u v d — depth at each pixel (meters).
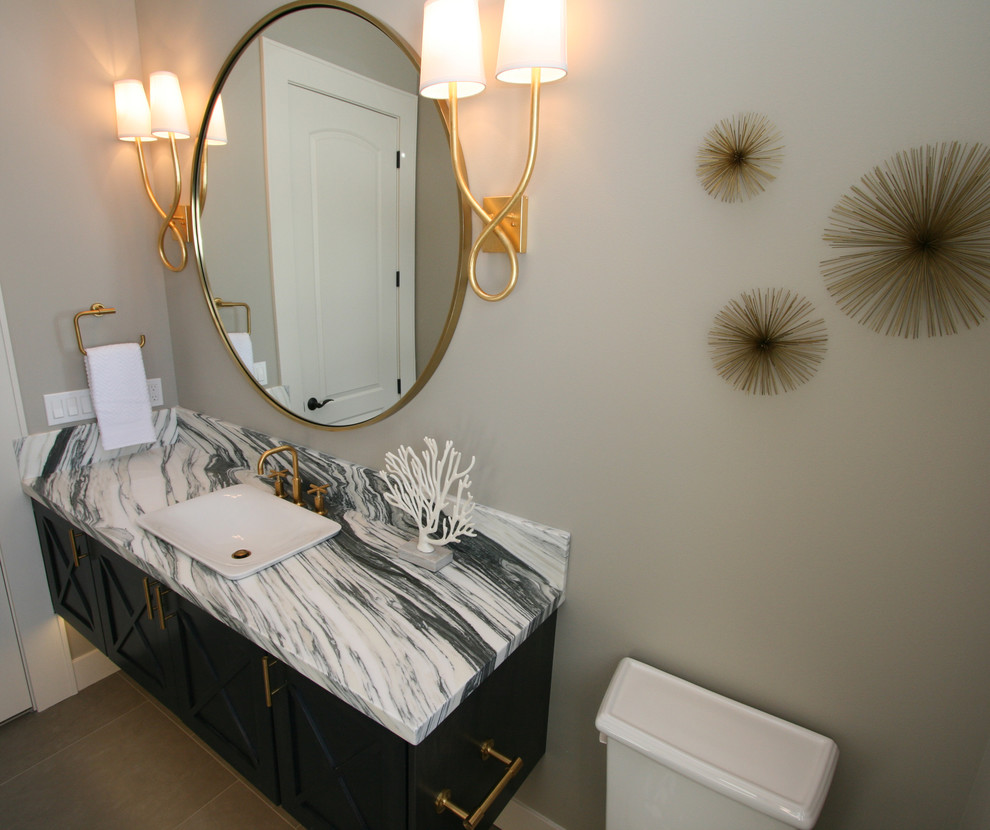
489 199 1.23
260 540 1.61
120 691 2.12
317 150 1.49
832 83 0.89
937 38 0.82
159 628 1.53
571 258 1.19
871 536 1.00
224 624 1.28
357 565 1.40
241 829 1.64
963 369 0.88
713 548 1.15
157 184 1.99
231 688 1.36
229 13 1.61
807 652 1.10
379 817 1.12
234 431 2.00
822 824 1.16
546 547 1.36
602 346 1.19
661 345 1.12
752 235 1.00
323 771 1.20
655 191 1.07
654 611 1.26
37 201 1.76
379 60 1.33
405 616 1.22
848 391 0.97
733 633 1.17
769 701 1.17
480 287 1.31
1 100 1.64
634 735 1.09
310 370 1.67
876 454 0.97
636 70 1.05
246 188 1.66
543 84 1.15
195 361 2.07
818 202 0.93
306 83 1.47
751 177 0.97
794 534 1.07
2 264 1.72
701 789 1.05
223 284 1.82
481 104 1.23
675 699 1.18
